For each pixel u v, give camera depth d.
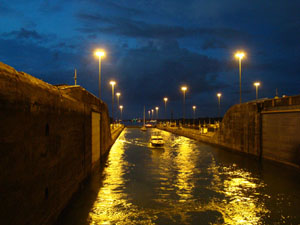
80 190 15.06
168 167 23.05
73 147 13.22
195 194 14.91
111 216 11.50
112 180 18.08
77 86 15.10
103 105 27.66
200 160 26.86
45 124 8.76
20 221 6.76
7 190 6.07
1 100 5.79
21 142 6.84
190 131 59.44
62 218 11.05
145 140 52.94
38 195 8.09
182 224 10.80
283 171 21.23
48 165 9.10
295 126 20.42
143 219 11.27
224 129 34.97
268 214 11.97
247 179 18.50
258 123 25.95
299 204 13.27
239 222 11.06
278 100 22.91
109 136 35.62
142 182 17.58
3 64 6.07
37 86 8.04
